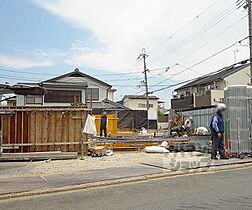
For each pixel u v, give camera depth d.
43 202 7.36
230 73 47.50
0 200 7.68
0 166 12.66
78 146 16.19
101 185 9.16
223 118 14.18
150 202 7.04
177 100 49.19
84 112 16.27
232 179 9.53
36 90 15.56
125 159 14.22
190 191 8.05
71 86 40.25
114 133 27.47
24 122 15.83
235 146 13.70
